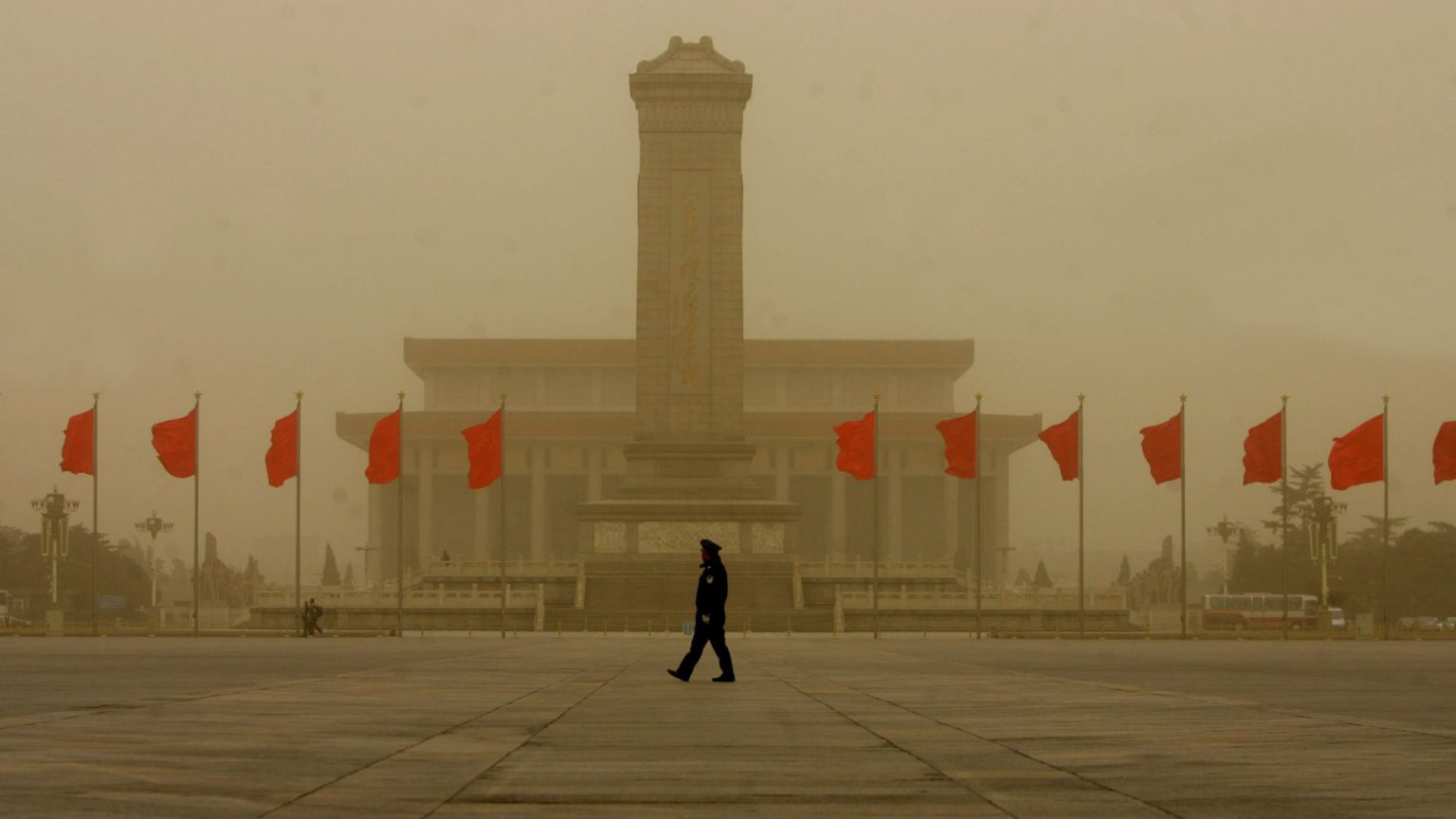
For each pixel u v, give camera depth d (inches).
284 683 1285.7
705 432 4488.2
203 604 7012.8
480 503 7711.6
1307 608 4936.0
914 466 7746.1
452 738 760.3
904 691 1197.1
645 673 1488.7
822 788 572.1
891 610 3973.9
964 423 3371.1
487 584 4539.9
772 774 613.0
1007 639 3417.8
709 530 4424.2
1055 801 537.3
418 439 7598.4
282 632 3609.7
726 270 4510.3
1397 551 6628.9
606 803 530.0
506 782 585.6
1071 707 1005.2
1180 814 506.0
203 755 679.7
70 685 1266.0
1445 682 1416.1
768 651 2349.9
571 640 3029.0
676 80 4512.8
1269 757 681.0
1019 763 655.8
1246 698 1132.5
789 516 4436.5
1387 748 724.7
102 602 6181.1
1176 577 7411.4
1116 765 649.0
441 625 3959.2
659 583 4320.9
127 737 761.6
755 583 4345.5
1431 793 557.3
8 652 2263.8
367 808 515.8
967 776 607.8
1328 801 537.3
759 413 7613.2
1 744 725.3
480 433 3408.0
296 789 563.8
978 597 3351.4
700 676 1450.5
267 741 741.9
